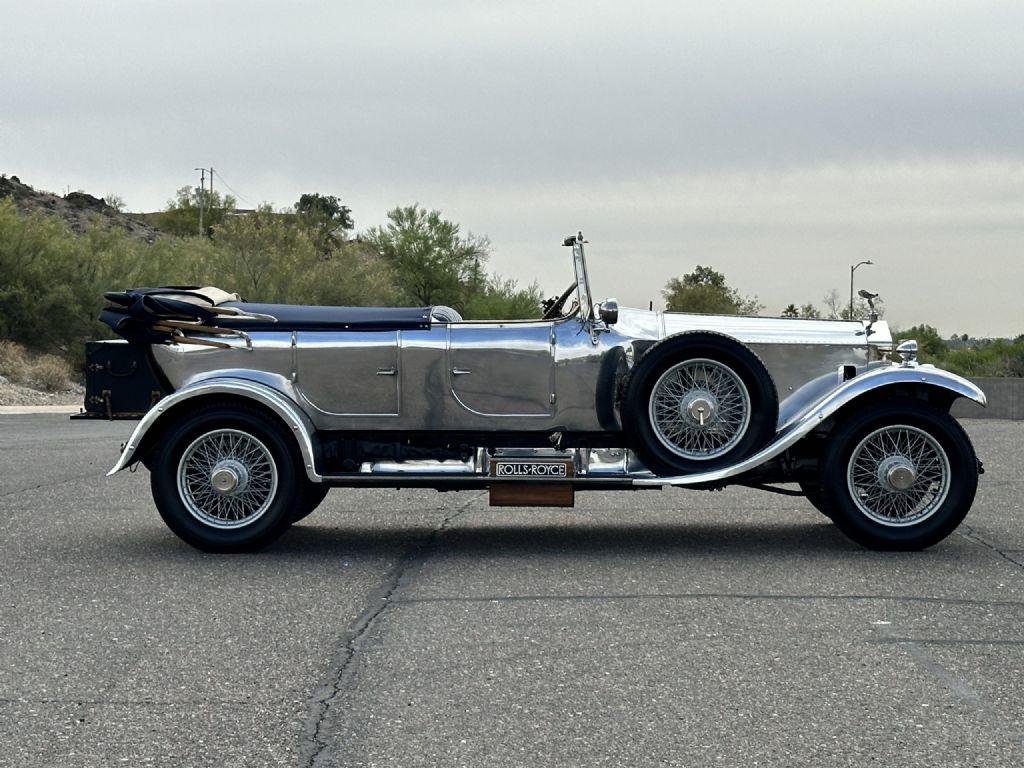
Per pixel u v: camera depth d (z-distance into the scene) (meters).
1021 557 7.91
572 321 8.41
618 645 5.59
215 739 4.29
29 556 8.12
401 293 54.84
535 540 8.84
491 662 5.31
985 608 6.34
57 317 33.09
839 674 5.09
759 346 8.57
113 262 35.44
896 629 5.88
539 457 8.18
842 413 8.20
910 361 8.28
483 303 58.72
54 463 14.77
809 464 8.39
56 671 5.21
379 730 4.38
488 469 8.27
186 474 8.20
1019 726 4.39
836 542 8.64
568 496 8.15
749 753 4.11
